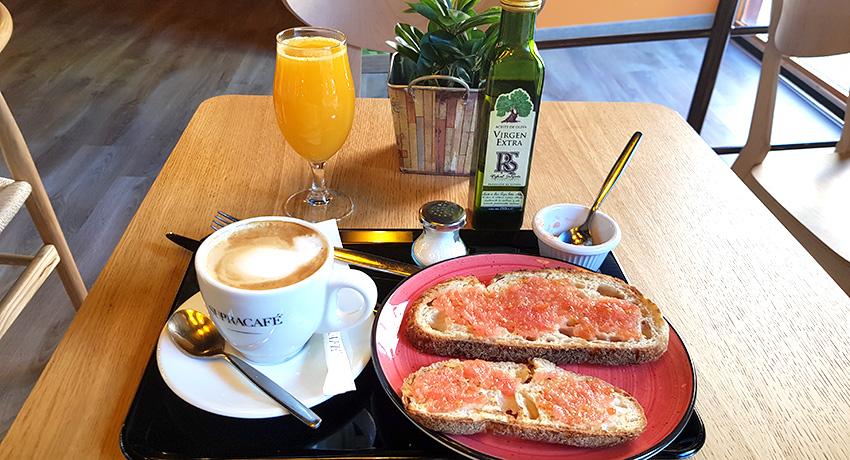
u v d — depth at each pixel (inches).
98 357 21.7
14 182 43.4
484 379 20.1
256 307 18.3
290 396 19.4
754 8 91.1
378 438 19.4
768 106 50.3
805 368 22.3
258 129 36.7
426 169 33.2
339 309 23.4
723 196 32.1
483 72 29.2
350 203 30.7
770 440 19.7
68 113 96.5
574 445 18.5
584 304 22.8
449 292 23.2
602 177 33.4
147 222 28.6
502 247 28.4
